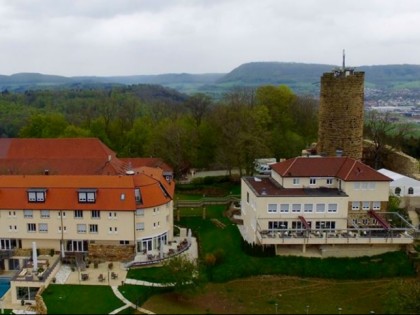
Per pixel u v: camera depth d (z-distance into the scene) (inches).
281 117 4697.3
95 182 2701.8
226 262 2513.5
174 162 4188.0
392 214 2706.7
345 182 2667.3
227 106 4694.9
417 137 4613.7
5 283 2492.6
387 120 4399.6
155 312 2058.3
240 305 2126.0
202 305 2130.9
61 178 2746.1
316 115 4958.2
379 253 2549.2
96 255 2625.5
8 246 2699.3
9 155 3467.0
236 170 4749.0
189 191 3954.2
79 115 6624.0
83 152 3452.3
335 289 2282.2
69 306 2089.1
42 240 2672.2
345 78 3147.1
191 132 4350.4
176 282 2161.7
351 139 3228.3
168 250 2706.7
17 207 2620.6
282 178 2783.0
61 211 2618.1
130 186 2664.9
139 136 4552.2
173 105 7751.0
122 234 2630.4
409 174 3459.6
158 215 2716.5
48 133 4510.3
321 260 2497.5
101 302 2129.7
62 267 2519.7
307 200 2598.4
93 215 2623.0
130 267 2498.8
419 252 2524.6
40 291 2213.3
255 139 3922.2
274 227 2618.1
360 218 2704.2
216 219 3203.7
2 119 7386.8
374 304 2130.9
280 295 2219.5
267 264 2465.6
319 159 2876.5
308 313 2046.0
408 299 1941.4
